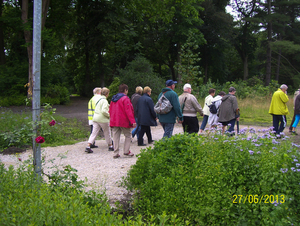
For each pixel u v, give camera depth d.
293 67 37.97
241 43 40.72
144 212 3.49
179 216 3.26
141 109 7.52
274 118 8.90
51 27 25.45
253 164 3.34
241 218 3.01
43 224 2.07
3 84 21.23
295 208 3.01
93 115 7.25
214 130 4.56
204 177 3.38
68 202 2.38
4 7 24.88
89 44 28.08
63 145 7.97
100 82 30.88
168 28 29.23
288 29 37.16
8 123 8.83
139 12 19.80
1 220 2.01
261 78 35.78
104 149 7.41
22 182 2.87
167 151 4.15
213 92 8.95
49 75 23.16
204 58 36.50
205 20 32.09
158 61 34.84
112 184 4.57
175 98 6.20
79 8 28.39
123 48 27.64
